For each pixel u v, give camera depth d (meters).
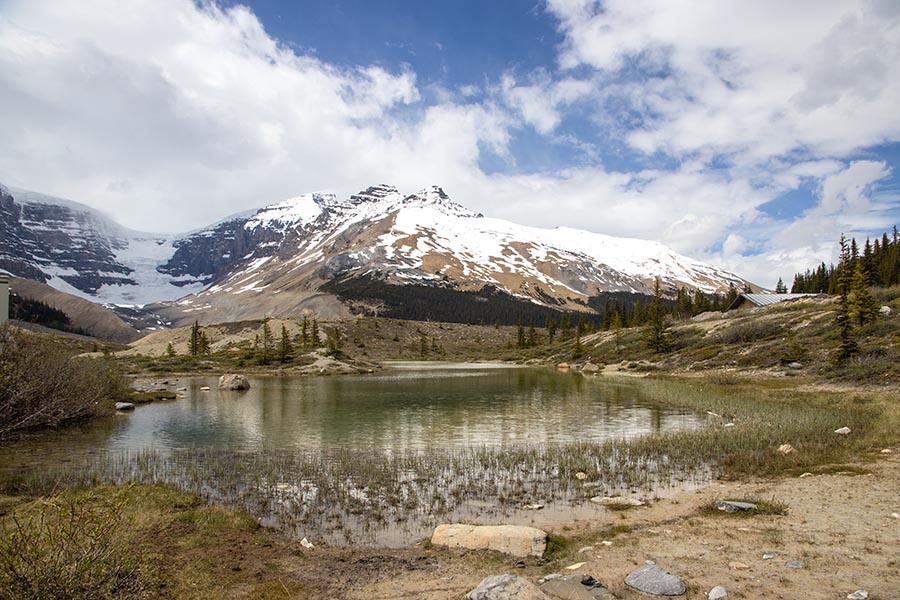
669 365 74.56
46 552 8.94
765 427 27.97
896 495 15.55
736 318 89.31
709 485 18.80
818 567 10.52
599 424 35.31
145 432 32.94
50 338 37.28
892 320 56.47
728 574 10.48
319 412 42.41
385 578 11.21
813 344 58.66
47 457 25.23
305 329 129.75
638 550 12.28
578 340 118.31
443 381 75.75
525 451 25.78
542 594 9.30
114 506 10.60
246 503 17.52
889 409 29.39
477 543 13.15
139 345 140.38
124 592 9.52
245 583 10.80
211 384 72.31
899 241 114.94
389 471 21.73
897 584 9.53
